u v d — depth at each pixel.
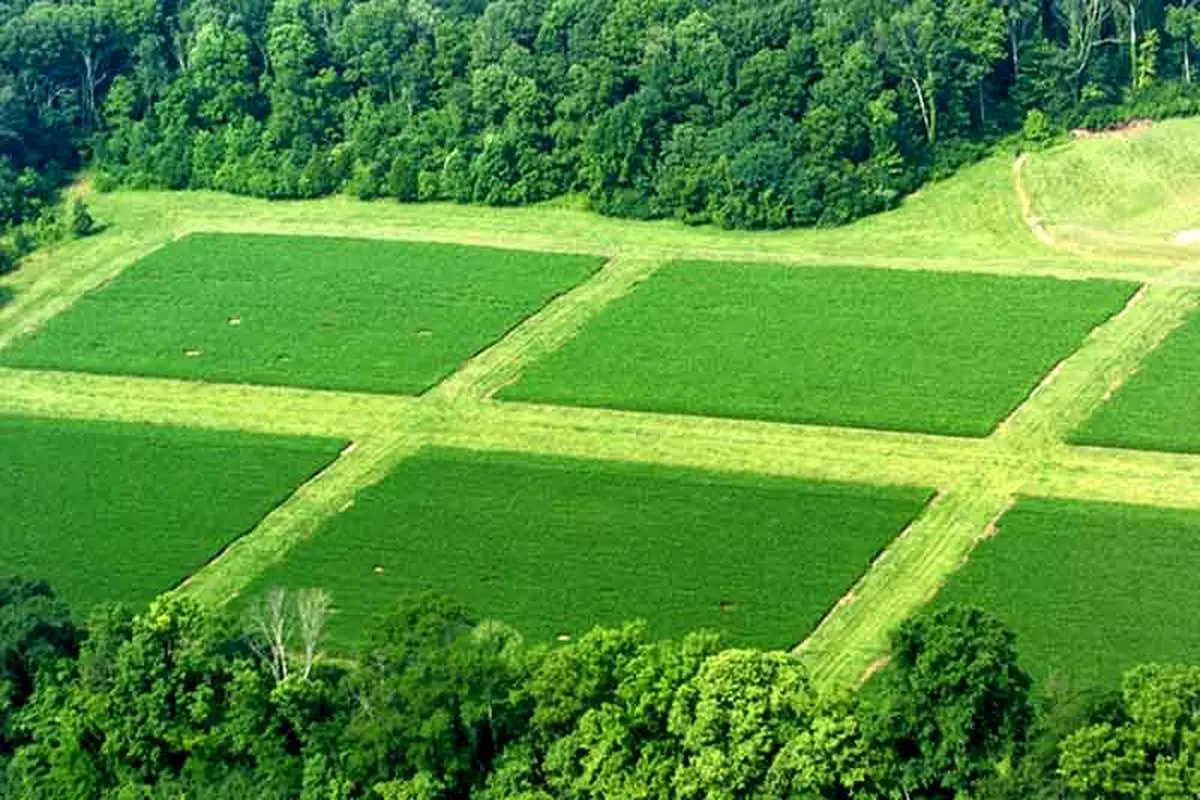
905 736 160.38
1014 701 159.38
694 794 160.12
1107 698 158.50
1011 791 155.25
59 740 173.25
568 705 164.38
